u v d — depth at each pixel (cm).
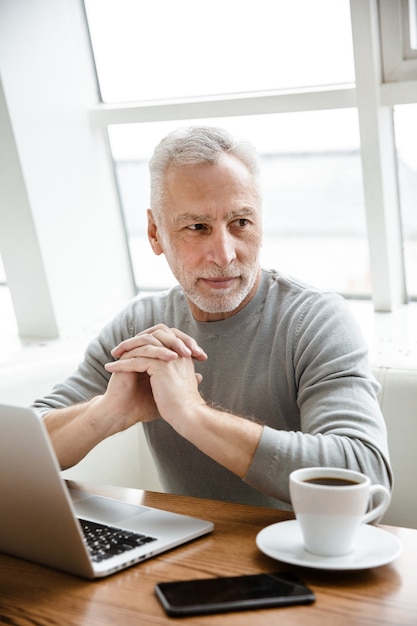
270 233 266
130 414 149
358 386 142
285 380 159
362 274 257
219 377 165
